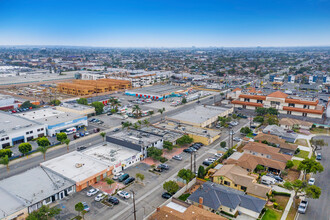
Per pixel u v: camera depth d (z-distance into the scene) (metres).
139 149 92.38
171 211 58.56
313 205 66.00
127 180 76.38
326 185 75.88
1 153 89.19
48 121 122.56
